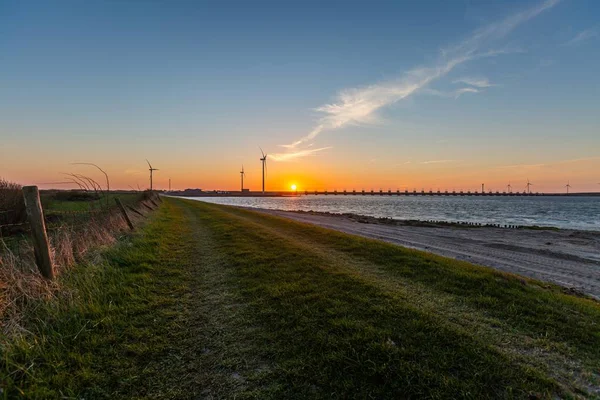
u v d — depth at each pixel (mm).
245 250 9016
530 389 2930
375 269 7262
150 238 10359
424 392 2854
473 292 5629
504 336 3967
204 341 3719
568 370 3285
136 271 6488
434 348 3535
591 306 5266
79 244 6902
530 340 3887
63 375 2939
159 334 3867
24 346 3197
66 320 3916
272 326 4102
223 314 4496
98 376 2982
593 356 3576
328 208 72750
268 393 2836
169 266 7125
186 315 4449
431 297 5344
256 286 5723
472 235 20672
